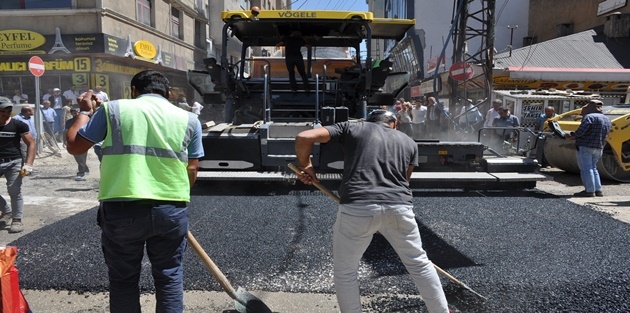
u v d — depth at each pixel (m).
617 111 8.86
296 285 3.63
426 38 24.70
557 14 25.36
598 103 7.16
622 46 20.52
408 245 2.83
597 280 3.63
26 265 3.96
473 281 3.63
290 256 4.16
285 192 6.52
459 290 3.50
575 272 3.79
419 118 13.11
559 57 19.36
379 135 2.98
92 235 4.74
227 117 7.42
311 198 6.16
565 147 8.92
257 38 7.91
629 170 8.17
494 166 6.73
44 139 11.97
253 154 6.39
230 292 3.15
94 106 2.97
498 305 3.28
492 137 9.85
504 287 3.53
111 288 2.65
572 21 24.84
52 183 8.45
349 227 2.79
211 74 7.08
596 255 4.18
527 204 6.04
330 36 7.88
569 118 10.09
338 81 7.46
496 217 5.40
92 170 10.05
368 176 2.83
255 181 6.30
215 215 5.38
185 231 2.70
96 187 8.08
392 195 2.78
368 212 2.73
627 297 3.35
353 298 2.84
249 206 5.77
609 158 8.57
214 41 28.05
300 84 7.96
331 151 6.28
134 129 2.55
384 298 3.41
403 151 2.99
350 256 2.83
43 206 6.57
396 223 2.78
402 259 2.88
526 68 17.38
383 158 2.89
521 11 26.41
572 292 3.44
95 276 3.72
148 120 2.60
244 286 3.60
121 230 2.49
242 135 6.34
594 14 23.59
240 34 7.73
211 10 27.67
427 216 5.42
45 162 10.95
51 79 15.75
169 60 20.75
